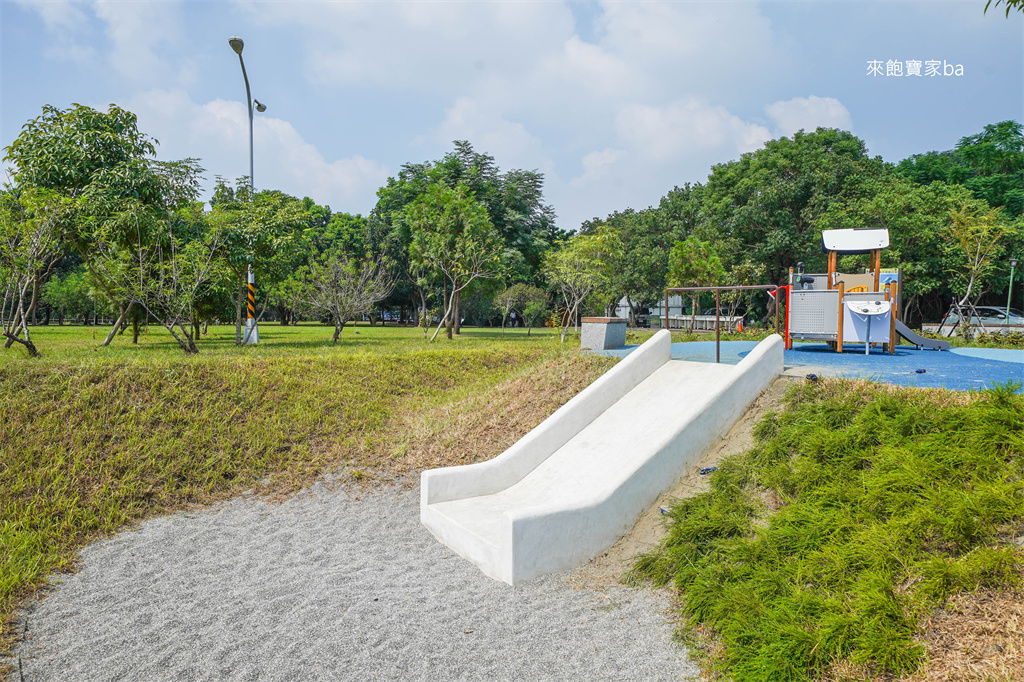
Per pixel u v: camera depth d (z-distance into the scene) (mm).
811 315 11023
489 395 10391
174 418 8633
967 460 4469
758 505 5102
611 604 4492
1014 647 3066
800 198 30453
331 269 21109
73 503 6426
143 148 17141
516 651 3916
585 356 10531
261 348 16781
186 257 16203
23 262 13375
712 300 41938
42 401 8281
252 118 20953
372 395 11000
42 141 15859
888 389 5945
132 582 5156
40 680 3750
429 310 39031
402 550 5824
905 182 30172
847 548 4074
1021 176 34031
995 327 19750
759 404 6652
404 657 3896
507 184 34438
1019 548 3627
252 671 3787
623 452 6617
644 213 45781
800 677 3252
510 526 4855
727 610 3908
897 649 3211
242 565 5500
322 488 7672
